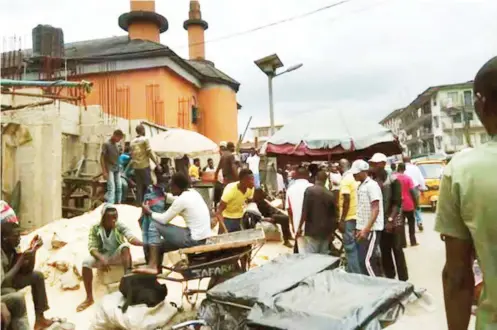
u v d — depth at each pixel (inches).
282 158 473.4
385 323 107.7
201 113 956.6
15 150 394.3
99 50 845.2
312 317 104.3
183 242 219.3
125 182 440.1
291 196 288.4
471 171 62.2
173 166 558.9
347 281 123.6
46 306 206.4
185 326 134.5
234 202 284.2
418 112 2716.5
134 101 777.6
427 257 337.4
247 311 122.3
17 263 190.4
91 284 245.0
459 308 68.0
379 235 244.2
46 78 609.0
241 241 216.5
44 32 689.6
